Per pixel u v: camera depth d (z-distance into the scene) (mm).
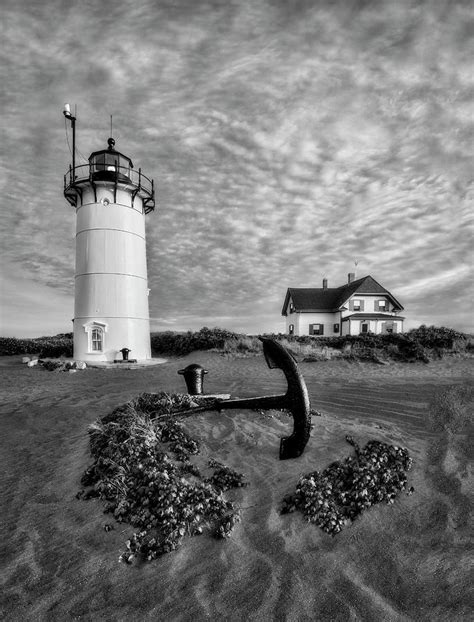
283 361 5277
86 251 22047
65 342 30453
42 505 4441
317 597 2924
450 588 2920
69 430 7289
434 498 4191
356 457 5082
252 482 4672
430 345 20422
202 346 24016
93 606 2947
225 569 3273
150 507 4121
